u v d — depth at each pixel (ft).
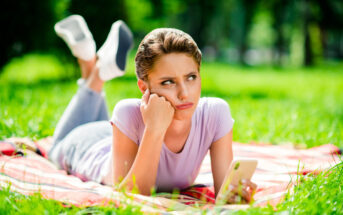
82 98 15.20
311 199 8.79
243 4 124.67
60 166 13.96
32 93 33.81
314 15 119.14
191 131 10.39
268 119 23.66
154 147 9.72
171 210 8.84
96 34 52.60
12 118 18.66
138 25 66.85
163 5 73.46
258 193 10.51
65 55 50.62
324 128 21.18
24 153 13.92
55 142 14.67
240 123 22.07
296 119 23.39
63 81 50.16
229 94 43.83
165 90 9.57
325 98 44.06
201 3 134.51
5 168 11.78
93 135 13.28
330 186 9.44
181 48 9.34
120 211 8.13
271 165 13.98
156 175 10.54
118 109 10.56
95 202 8.99
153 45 9.46
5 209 8.36
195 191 11.09
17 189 9.93
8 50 45.75
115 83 49.26
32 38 45.88
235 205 8.85
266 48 221.66
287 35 146.92
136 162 9.80
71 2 50.34
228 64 124.77
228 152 10.83
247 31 130.62
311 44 122.83
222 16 139.44
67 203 8.88
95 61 16.26
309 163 13.94
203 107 10.69
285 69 109.60
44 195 9.53
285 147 17.51
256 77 78.54
